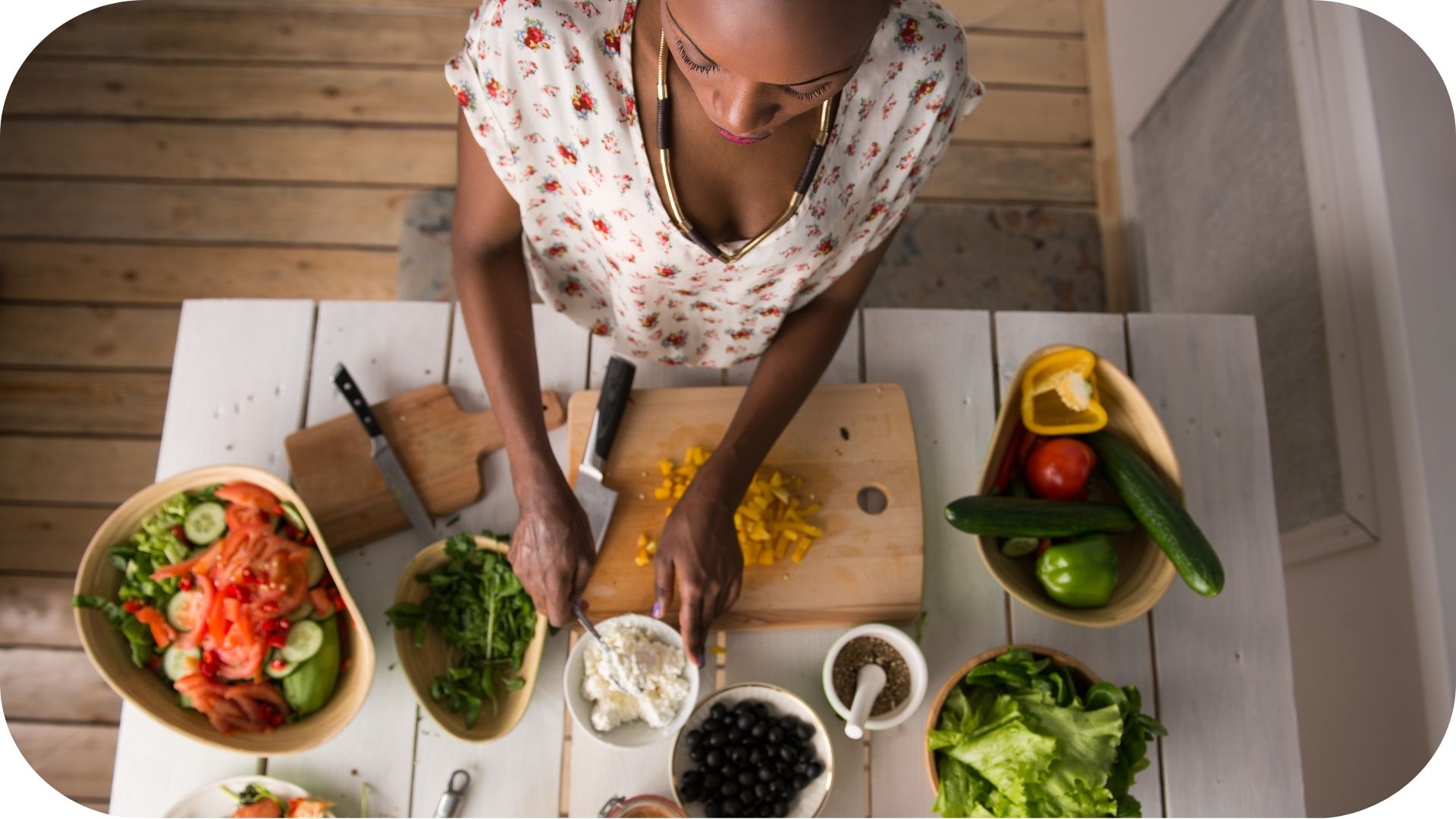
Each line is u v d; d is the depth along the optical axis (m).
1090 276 2.21
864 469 1.30
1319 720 1.60
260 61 2.26
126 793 1.21
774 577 1.26
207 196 2.21
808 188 0.84
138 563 1.17
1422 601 1.35
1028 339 1.43
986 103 2.34
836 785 1.24
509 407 1.05
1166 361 1.43
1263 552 1.36
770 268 0.94
